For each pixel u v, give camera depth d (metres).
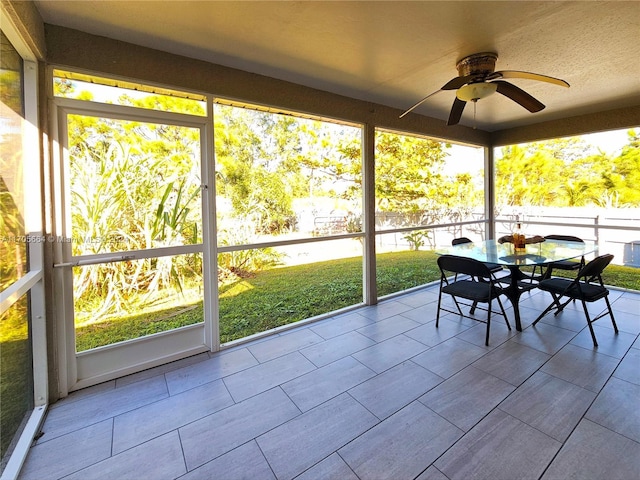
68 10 1.74
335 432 1.60
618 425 1.59
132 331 2.29
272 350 2.56
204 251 2.55
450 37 2.10
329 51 2.28
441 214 5.15
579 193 4.48
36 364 1.83
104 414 1.79
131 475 1.37
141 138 2.25
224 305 3.85
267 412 1.77
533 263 2.50
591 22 1.93
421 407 1.78
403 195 4.79
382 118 3.60
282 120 3.58
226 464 1.41
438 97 3.35
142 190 2.28
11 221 1.58
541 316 2.90
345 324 3.08
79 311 2.08
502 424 1.62
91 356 2.11
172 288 2.44
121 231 2.21
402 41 2.14
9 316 1.55
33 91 1.79
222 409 1.81
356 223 3.95
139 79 2.15
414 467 1.37
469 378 2.07
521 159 4.95
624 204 4.13
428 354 2.42
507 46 2.23
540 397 1.84
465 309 3.43
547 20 1.90
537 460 1.38
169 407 1.84
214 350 2.56
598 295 2.55
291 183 3.70
